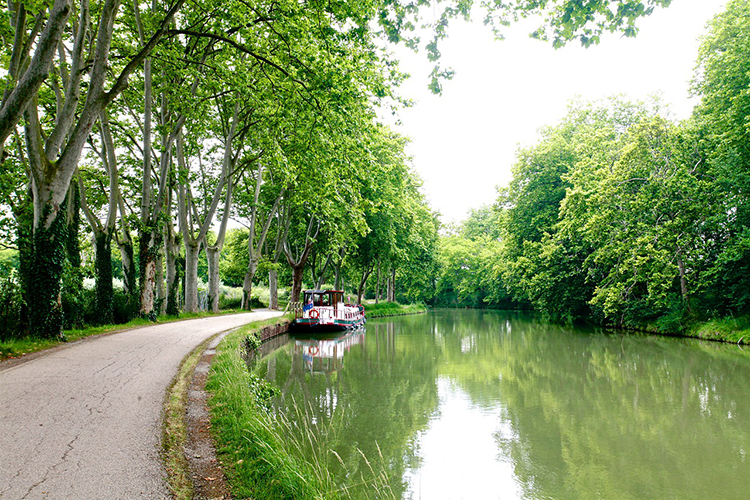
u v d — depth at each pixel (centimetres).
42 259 1123
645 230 2258
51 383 701
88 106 1125
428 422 947
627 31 604
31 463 399
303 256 3250
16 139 1523
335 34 1230
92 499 338
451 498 612
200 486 387
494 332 2823
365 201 1938
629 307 2544
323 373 1443
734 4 2116
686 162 2244
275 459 438
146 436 482
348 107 1431
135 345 1147
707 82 2253
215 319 2245
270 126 1689
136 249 3434
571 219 2803
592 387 1262
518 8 650
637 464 736
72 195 1467
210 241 5022
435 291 7125
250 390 808
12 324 1105
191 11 1648
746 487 652
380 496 605
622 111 3375
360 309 3388
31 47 1077
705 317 2177
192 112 1762
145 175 1797
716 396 1139
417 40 690
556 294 3166
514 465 730
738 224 2094
